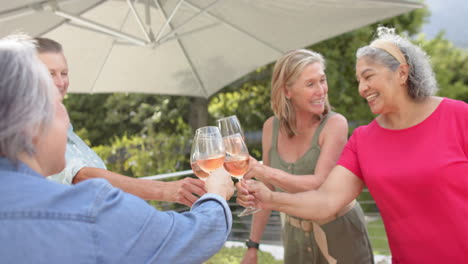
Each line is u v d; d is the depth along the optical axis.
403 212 1.61
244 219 7.19
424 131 1.57
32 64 0.83
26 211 0.77
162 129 9.71
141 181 1.57
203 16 3.59
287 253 2.22
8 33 2.82
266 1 3.29
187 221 0.93
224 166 1.61
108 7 3.29
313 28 3.61
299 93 2.07
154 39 3.20
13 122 0.79
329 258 2.08
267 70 8.98
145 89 4.09
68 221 0.79
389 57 1.59
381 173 1.62
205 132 1.48
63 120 0.89
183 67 4.05
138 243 0.84
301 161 2.13
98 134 10.18
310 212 1.72
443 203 1.51
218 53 3.99
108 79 3.86
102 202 0.83
